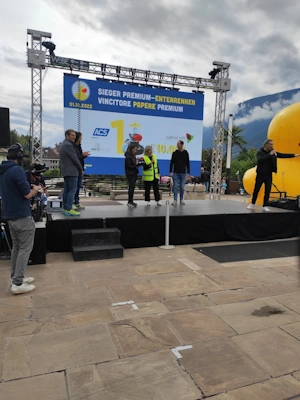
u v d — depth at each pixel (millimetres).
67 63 10969
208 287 3646
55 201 5781
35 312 2938
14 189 3203
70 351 2312
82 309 3016
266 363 2211
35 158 11227
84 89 11852
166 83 12422
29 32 10234
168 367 2145
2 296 3301
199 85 12797
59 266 4324
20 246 3350
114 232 4891
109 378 2021
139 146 12875
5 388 1910
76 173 5199
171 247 5410
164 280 3850
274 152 6453
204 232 5855
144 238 5445
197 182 17516
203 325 2734
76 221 5016
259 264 4637
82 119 11977
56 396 1853
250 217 6180
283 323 2795
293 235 6609
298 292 3541
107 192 16328
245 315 2943
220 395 1890
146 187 7070
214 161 14039
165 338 2512
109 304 3139
